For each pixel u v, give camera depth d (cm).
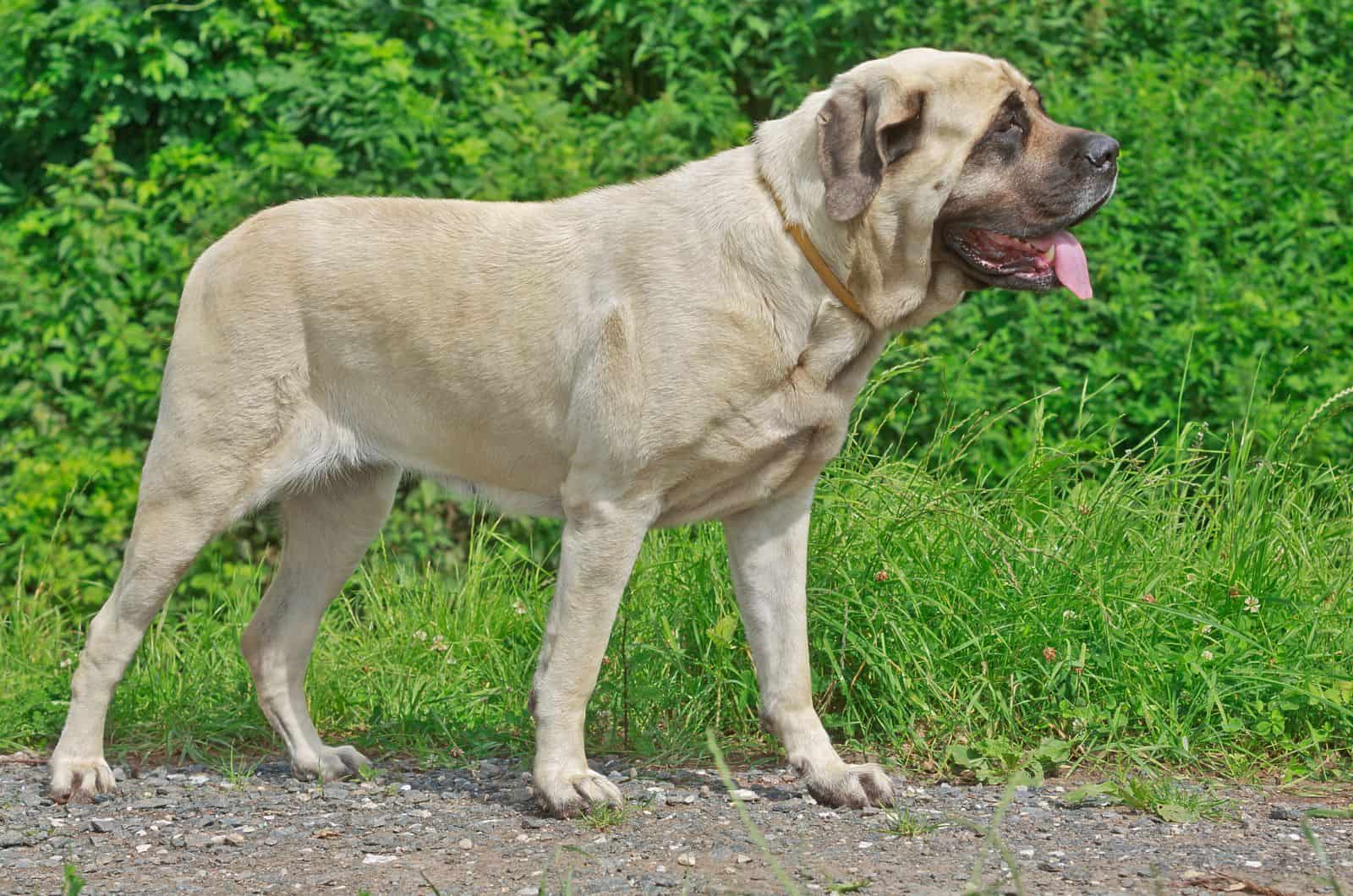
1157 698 796
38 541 1207
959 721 784
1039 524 899
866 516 856
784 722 711
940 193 659
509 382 704
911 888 569
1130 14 1426
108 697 748
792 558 712
